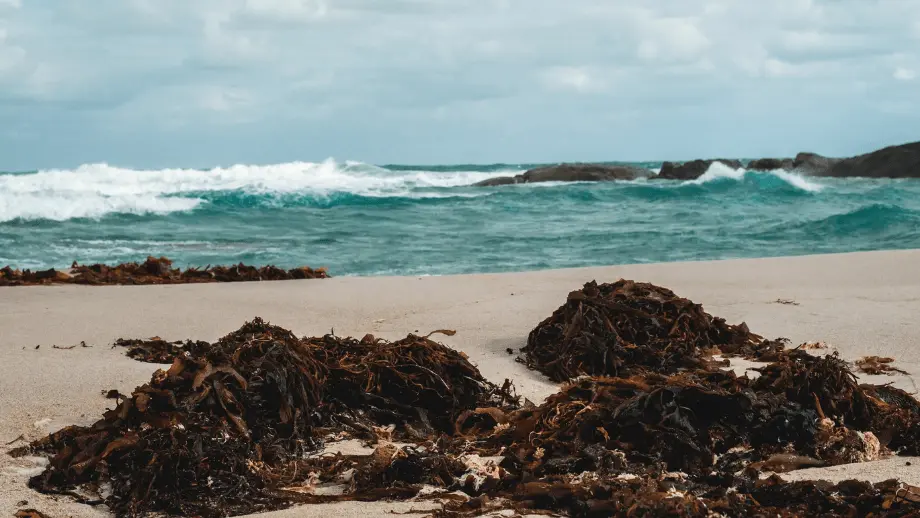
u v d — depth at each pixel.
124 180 32.03
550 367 6.55
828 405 5.12
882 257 12.20
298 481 4.39
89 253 16.06
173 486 4.11
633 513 3.63
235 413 4.78
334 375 5.48
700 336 7.11
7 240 17.70
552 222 22.62
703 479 4.19
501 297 9.40
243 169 37.97
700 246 17.34
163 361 6.61
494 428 5.24
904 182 41.03
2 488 4.12
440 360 5.75
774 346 7.16
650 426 4.57
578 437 4.59
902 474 4.38
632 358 6.59
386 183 38.81
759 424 4.77
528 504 3.93
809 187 36.31
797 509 3.74
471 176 43.59
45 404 5.38
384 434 5.13
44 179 28.88
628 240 18.34
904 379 6.25
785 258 12.41
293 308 8.81
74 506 4.00
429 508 3.96
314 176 40.34
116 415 4.55
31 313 8.34
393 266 14.64
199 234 19.36
